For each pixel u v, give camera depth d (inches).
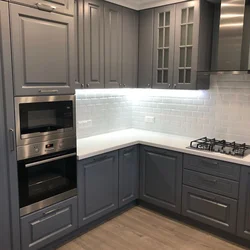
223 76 127.3
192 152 114.8
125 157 128.9
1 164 84.5
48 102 94.2
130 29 135.9
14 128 85.8
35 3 86.2
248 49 113.7
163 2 128.1
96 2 117.6
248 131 123.0
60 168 102.1
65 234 106.9
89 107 139.6
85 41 115.3
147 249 106.2
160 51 133.6
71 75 100.2
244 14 107.1
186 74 125.7
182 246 108.2
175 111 146.2
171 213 130.3
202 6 118.6
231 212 107.9
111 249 106.0
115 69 130.7
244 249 106.3
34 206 94.9
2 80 81.6
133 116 165.2
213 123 133.2
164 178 127.0
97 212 119.0
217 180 109.7
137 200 143.0
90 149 115.2
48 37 91.3
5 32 80.5
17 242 91.6
